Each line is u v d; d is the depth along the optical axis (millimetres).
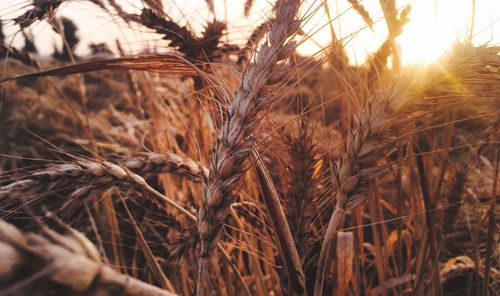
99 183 250
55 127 575
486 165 407
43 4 296
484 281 302
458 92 234
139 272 372
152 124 443
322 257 240
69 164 249
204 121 384
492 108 332
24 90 676
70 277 106
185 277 328
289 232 252
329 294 356
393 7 298
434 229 314
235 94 234
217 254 328
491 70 226
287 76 237
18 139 594
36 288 102
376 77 298
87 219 351
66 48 358
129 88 492
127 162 273
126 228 420
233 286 354
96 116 552
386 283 327
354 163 232
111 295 114
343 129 297
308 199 264
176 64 311
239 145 226
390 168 280
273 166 344
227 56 333
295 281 254
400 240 339
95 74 614
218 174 223
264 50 231
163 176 372
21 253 101
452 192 345
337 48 275
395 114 231
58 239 112
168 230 374
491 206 304
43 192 239
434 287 298
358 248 352
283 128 280
